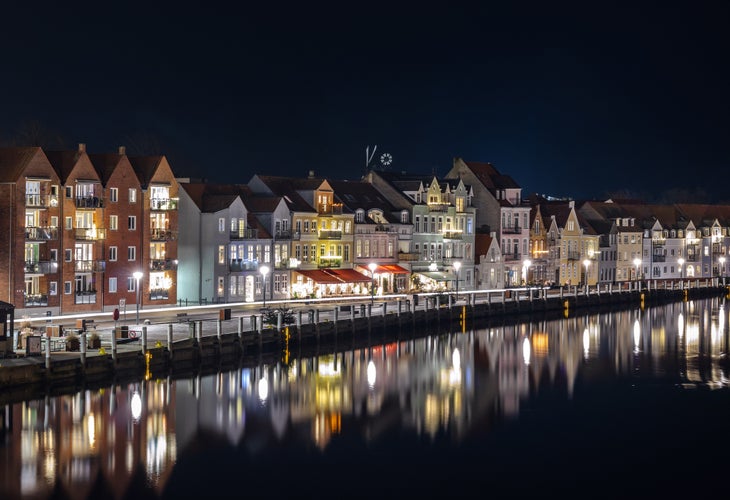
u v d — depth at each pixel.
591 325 125.38
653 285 172.75
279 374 84.38
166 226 114.94
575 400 77.44
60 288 102.62
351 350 98.69
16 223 98.25
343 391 78.62
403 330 109.31
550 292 153.38
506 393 79.50
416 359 94.56
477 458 61.69
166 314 104.94
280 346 91.75
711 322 130.00
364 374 85.75
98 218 106.81
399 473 58.56
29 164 99.69
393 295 131.62
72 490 54.59
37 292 101.50
